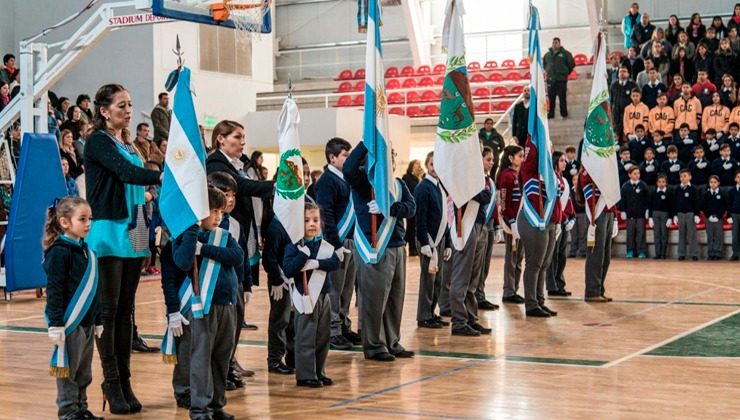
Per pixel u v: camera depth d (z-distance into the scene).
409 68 25.23
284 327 7.04
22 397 6.38
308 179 10.33
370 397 6.18
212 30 21.94
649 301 11.38
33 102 11.48
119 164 5.60
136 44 20.45
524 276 10.07
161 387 6.62
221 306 5.49
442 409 5.81
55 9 20.48
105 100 5.77
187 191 5.40
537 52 9.99
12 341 8.79
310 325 6.52
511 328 9.26
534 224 9.88
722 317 9.93
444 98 8.39
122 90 5.80
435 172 8.47
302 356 6.55
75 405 5.51
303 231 6.54
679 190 17.91
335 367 7.26
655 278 14.23
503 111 22.77
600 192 11.12
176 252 5.31
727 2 23.48
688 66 20.06
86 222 5.40
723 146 17.98
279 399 6.16
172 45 20.88
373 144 7.33
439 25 26.22
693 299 11.55
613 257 18.61
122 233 5.73
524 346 8.20
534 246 9.94
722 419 5.52
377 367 7.25
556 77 21.02
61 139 12.95
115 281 5.75
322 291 6.53
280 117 6.64
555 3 25.05
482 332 8.95
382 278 7.45
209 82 21.91
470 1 26.03
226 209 5.86
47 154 11.30
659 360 7.46
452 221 8.88
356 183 7.43
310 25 26.66
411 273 15.63
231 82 22.61
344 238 8.01
